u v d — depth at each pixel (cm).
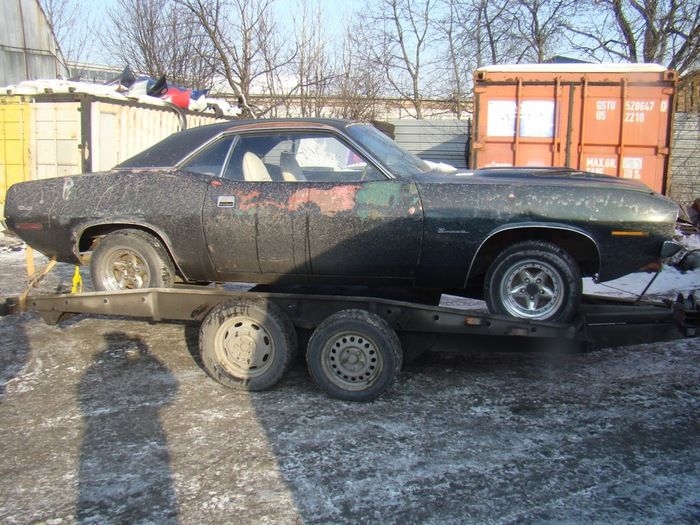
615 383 447
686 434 368
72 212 486
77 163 1193
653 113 938
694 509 292
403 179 436
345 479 321
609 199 414
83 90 1214
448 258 430
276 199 444
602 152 962
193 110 1410
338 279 457
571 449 351
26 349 525
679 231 943
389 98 1977
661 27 1544
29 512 295
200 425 383
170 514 292
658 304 470
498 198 421
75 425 385
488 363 490
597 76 945
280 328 421
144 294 461
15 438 368
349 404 412
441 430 375
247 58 1673
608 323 433
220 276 478
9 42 1953
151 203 469
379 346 404
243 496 306
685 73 1550
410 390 436
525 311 430
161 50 1755
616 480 318
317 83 1695
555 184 426
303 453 348
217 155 474
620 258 422
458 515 289
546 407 407
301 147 466
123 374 468
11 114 1223
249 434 371
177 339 548
